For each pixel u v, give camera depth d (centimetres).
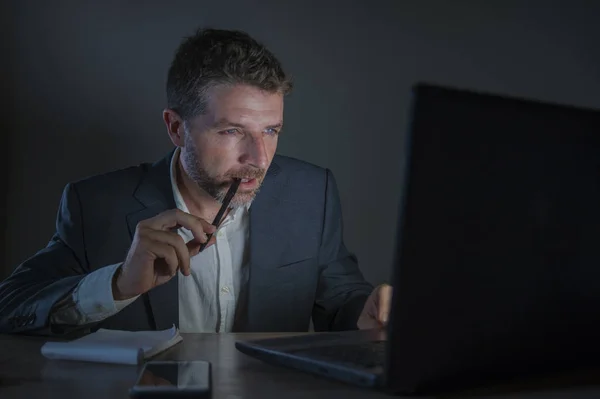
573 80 291
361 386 73
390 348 67
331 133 286
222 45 146
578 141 73
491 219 69
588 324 76
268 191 172
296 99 283
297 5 281
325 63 284
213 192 153
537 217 71
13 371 90
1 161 270
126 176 169
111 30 273
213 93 144
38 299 127
